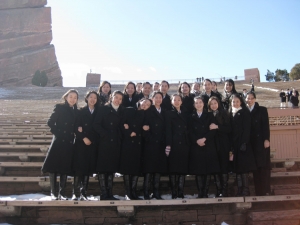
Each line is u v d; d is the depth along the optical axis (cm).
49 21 6712
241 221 634
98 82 4884
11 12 6519
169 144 654
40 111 1844
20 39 6406
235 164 660
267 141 669
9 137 1024
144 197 655
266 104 2339
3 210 579
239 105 689
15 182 697
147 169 648
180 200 599
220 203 633
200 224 628
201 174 653
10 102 2459
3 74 6066
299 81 3947
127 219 622
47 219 612
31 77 6216
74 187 648
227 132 673
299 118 1080
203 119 674
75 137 654
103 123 650
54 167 622
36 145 877
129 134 657
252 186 740
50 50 6569
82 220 616
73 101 657
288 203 669
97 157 642
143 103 679
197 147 663
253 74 4772
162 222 630
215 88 890
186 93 788
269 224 613
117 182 707
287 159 807
